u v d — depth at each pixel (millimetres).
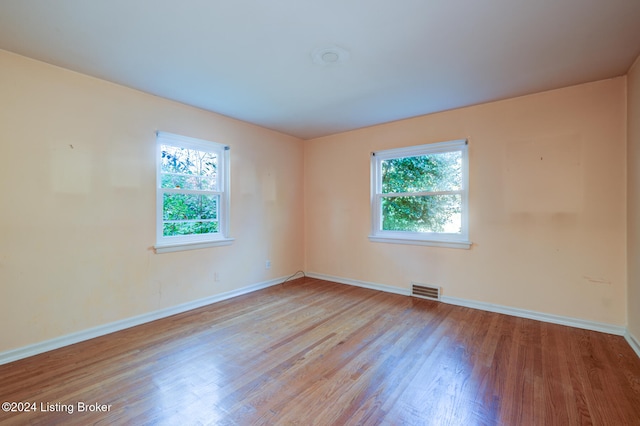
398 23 1794
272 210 4262
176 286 3131
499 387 1829
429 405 1666
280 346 2379
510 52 2145
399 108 3330
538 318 2912
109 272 2646
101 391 1788
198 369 2037
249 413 1603
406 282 3775
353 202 4266
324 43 2021
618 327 2559
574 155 2727
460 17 1734
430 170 3623
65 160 2395
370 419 1556
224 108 3328
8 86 2131
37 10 1654
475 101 3113
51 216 2326
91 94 2531
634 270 2348
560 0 1580
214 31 1878
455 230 3455
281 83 2664
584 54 2170
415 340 2482
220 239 3553
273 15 1712
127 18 1737
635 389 1793
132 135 2795
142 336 2564
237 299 3615
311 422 1534
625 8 1645
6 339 2123
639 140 2219
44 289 2293
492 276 3160
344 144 4348
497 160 3109
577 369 2023
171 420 1548
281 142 4402
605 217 2607
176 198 3184
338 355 2232
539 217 2898
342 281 4402
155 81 2629
